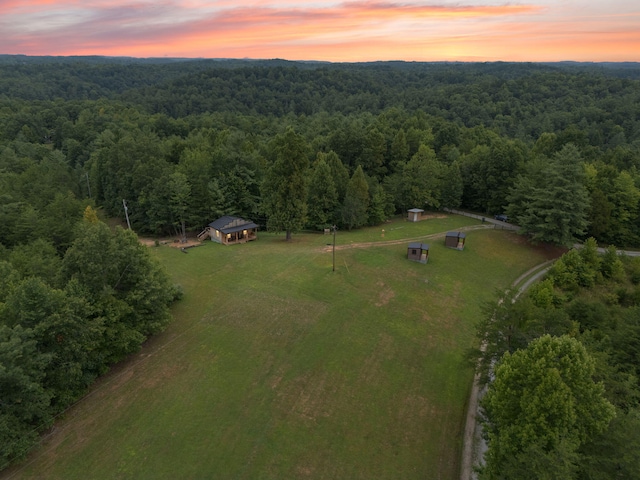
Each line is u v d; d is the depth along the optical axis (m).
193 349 33.31
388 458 24.36
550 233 56.94
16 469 22.55
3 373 20.84
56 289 28.77
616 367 23.88
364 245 56.84
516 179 70.50
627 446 16.72
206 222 65.56
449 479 23.19
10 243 52.97
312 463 23.75
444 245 57.25
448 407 28.66
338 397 28.83
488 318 28.12
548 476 15.98
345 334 35.97
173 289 39.41
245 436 25.30
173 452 24.05
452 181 75.44
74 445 24.17
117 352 30.27
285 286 43.59
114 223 70.94
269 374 30.70
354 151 89.00
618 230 62.12
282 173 56.72
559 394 17.70
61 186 76.31
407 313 40.12
